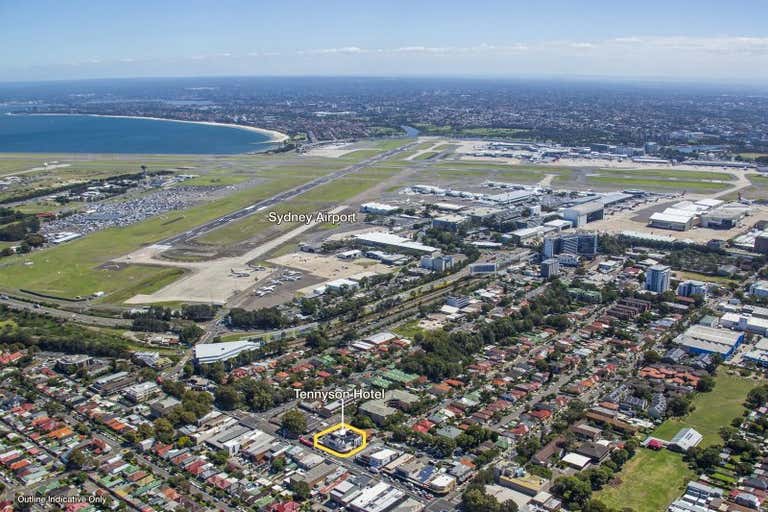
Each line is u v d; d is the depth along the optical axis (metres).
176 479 164.88
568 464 170.12
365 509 151.12
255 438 184.88
